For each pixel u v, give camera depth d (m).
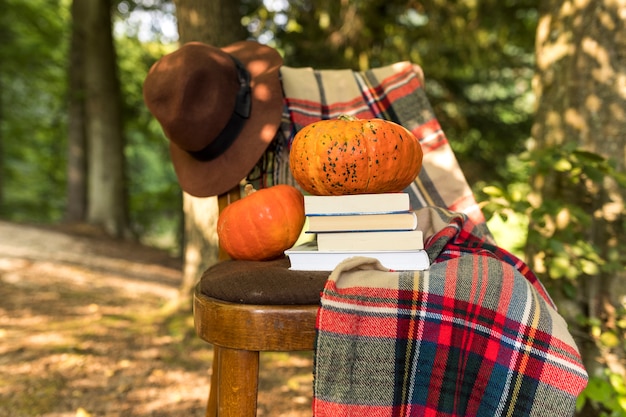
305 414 2.19
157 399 2.29
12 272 4.88
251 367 1.02
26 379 2.38
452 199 1.47
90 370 2.54
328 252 1.08
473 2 4.55
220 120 1.39
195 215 3.34
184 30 2.93
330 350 0.95
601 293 2.01
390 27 4.73
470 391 1.00
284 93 1.55
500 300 1.01
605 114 2.02
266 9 3.80
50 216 12.70
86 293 4.44
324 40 4.57
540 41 2.27
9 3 9.32
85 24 8.31
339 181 1.08
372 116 1.58
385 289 0.99
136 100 9.51
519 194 1.91
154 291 5.07
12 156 12.05
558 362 0.95
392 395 0.97
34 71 10.48
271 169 1.55
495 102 5.76
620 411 1.73
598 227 2.02
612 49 2.01
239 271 1.08
